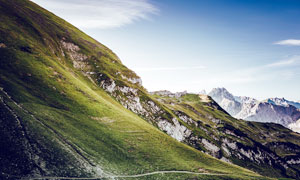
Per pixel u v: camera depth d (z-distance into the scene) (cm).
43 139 7638
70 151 7981
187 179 10269
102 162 8631
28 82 10812
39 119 8656
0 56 11256
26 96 9681
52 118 9344
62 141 8250
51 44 17175
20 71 11175
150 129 14625
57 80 12669
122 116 14012
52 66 13600
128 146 10994
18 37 13975
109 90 18762
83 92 13550
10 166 5938
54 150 7481
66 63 17650
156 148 12194
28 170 6144
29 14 18488
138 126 13862
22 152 6588
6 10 16200
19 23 15788
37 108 9325
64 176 6675
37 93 10500
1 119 7369
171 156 12125
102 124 11681
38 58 13338
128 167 9338
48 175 6359
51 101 10681
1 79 9712
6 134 6862
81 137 9431
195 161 12925
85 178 7125
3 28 13750
